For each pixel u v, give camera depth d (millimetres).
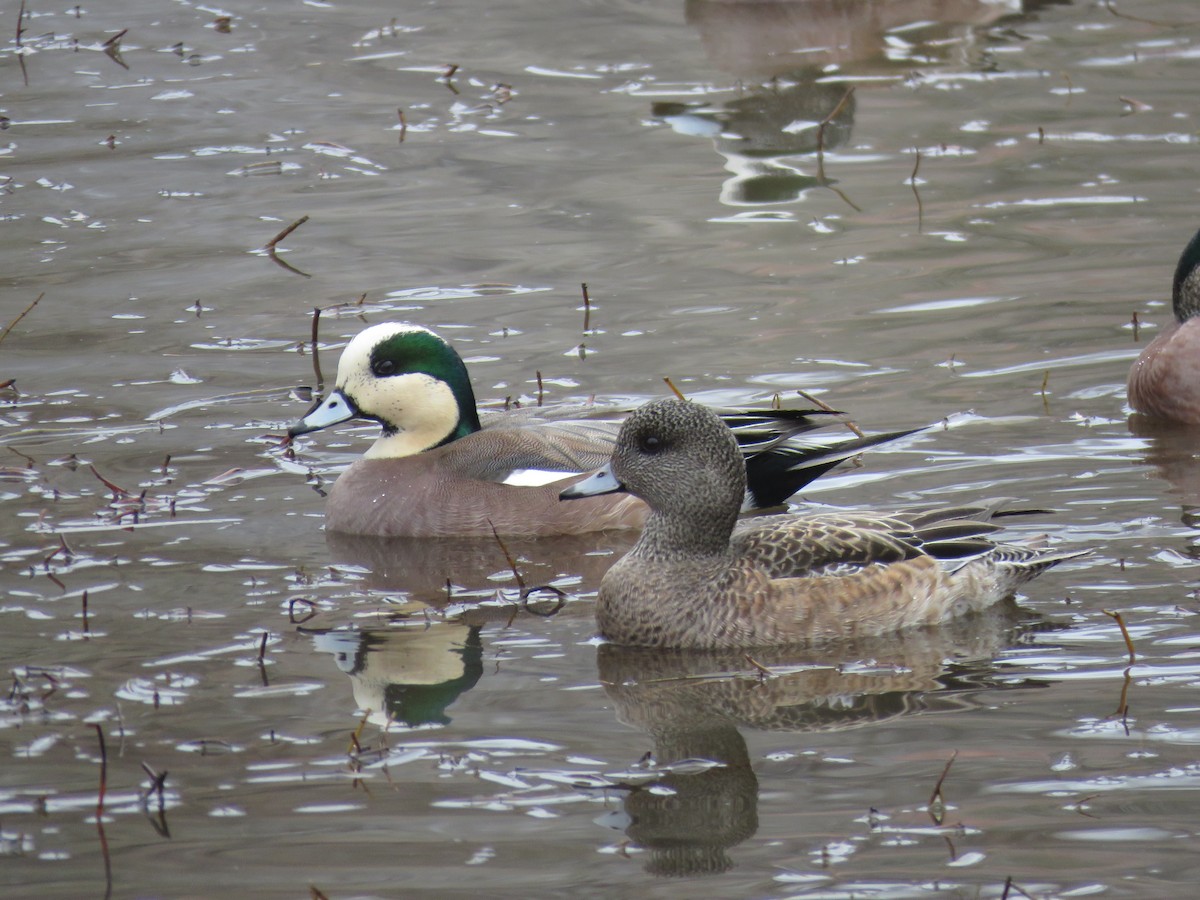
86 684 9922
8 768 8875
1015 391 14938
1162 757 8695
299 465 14086
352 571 12094
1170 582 11164
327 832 8180
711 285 17781
